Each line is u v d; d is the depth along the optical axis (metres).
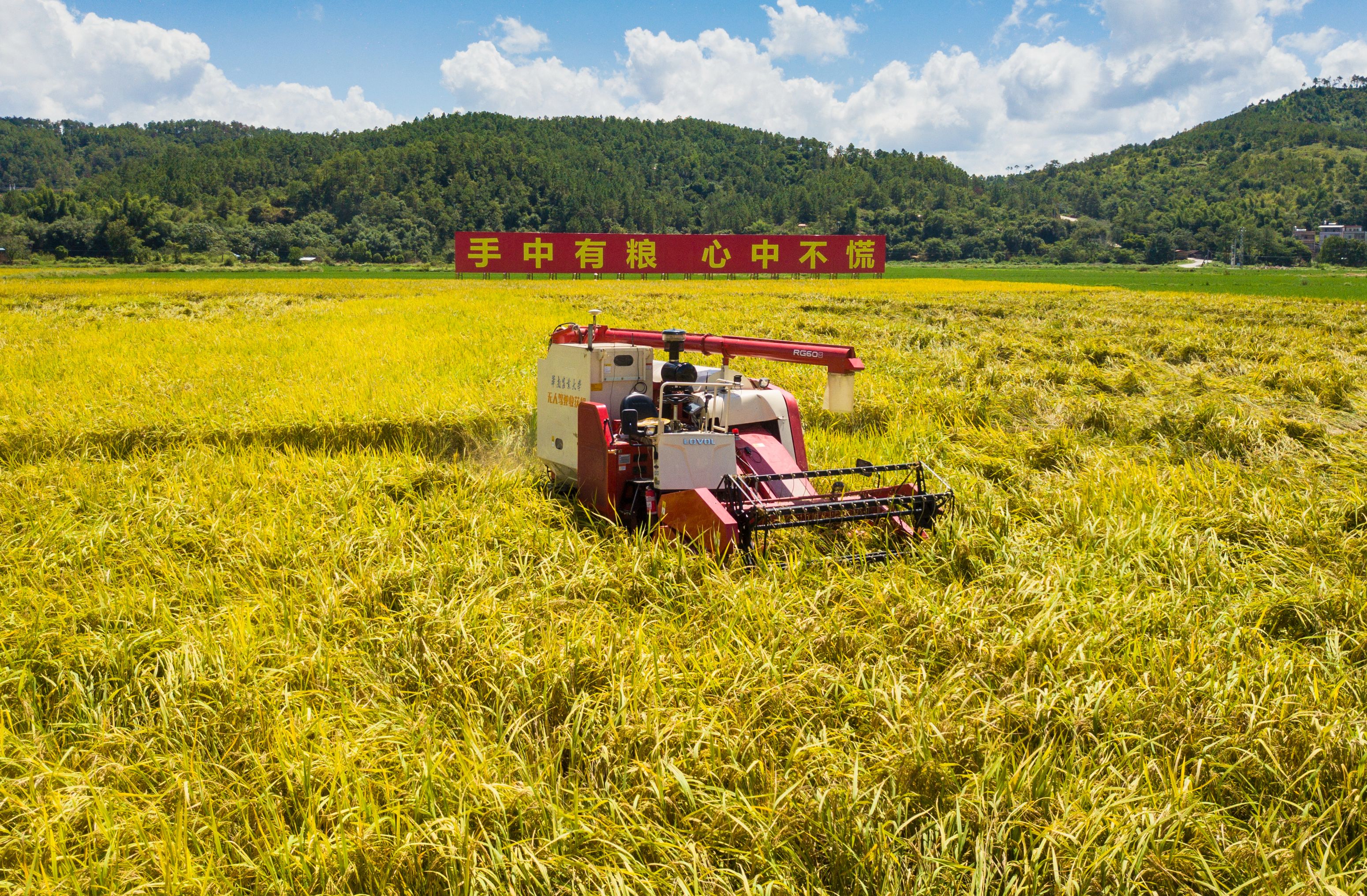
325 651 4.62
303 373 13.85
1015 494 7.72
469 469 8.19
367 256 149.25
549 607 5.14
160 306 31.42
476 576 5.61
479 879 2.99
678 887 2.99
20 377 13.81
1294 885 3.02
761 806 3.39
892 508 6.47
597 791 3.54
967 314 29.88
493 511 6.99
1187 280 77.44
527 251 62.81
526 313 26.75
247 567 5.84
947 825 3.30
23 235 125.75
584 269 63.56
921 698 4.00
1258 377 14.33
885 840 3.15
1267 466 9.07
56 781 3.62
